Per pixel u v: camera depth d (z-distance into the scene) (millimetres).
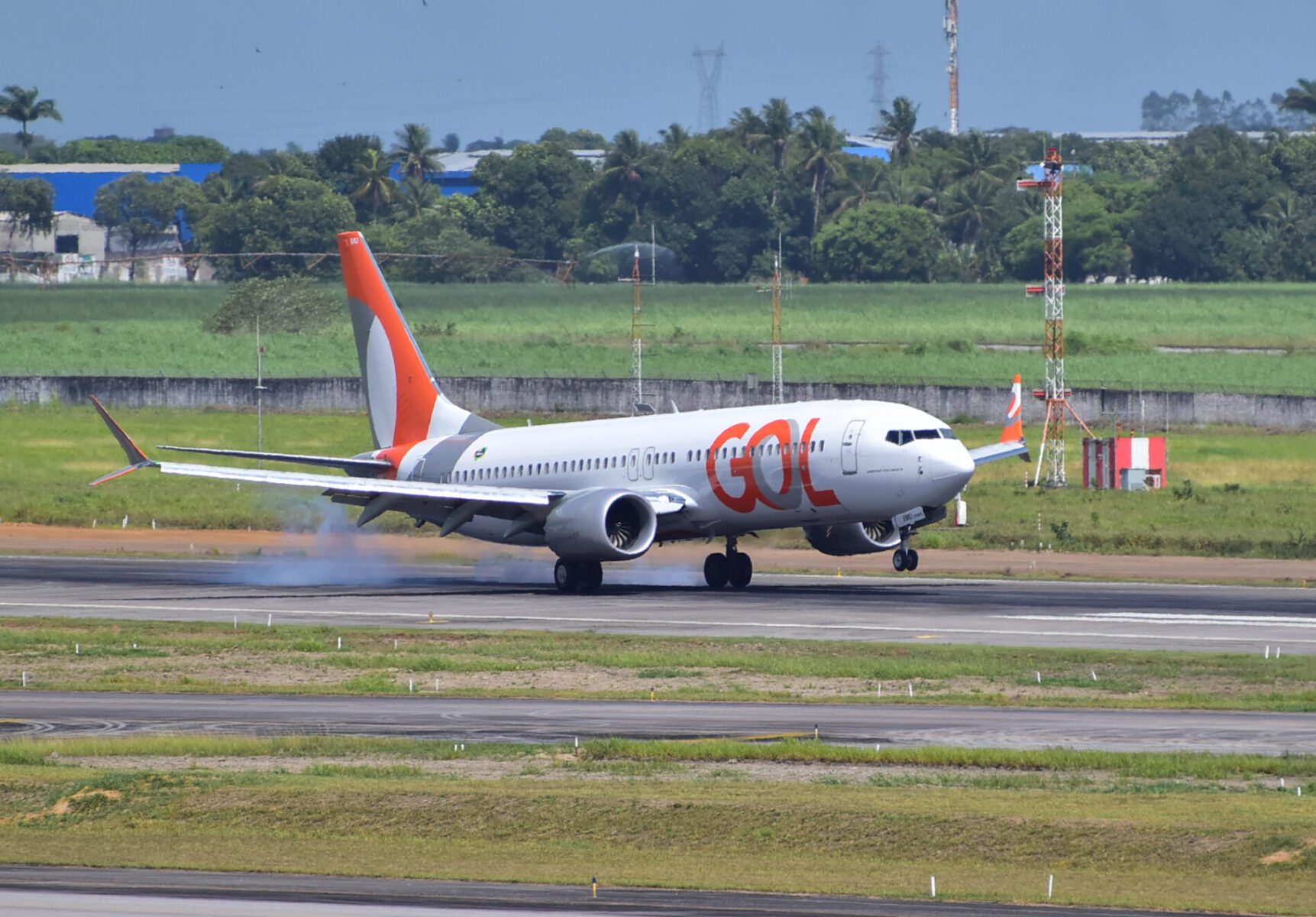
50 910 81750
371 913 81375
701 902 83500
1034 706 136250
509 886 87062
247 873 90000
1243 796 101688
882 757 114750
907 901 83938
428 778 109562
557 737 124188
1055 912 81875
